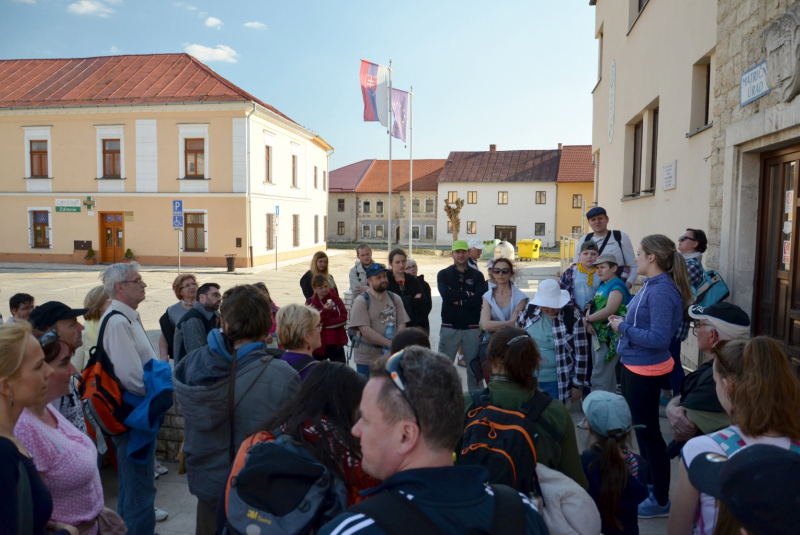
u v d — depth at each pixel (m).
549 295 4.21
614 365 4.78
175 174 25.36
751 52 4.59
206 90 25.58
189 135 25.16
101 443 3.94
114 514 2.28
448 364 1.38
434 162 58.44
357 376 2.08
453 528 1.17
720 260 5.18
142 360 3.27
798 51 3.68
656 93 8.34
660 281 3.43
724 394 1.95
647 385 3.45
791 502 1.04
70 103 25.70
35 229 26.80
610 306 4.58
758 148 4.48
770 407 1.65
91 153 25.86
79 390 3.16
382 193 55.91
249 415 2.37
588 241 5.65
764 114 4.22
